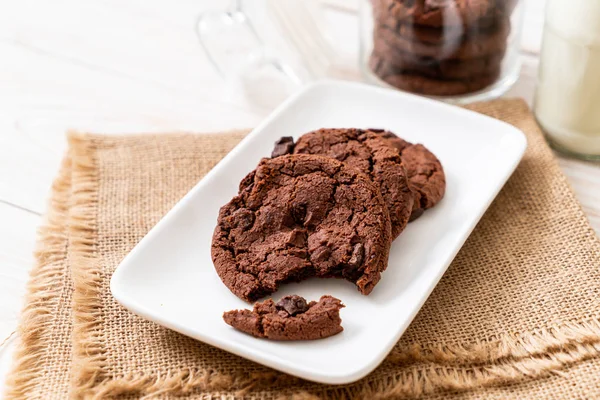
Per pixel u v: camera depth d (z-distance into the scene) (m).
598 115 0.54
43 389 0.44
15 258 0.51
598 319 0.46
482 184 0.52
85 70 0.64
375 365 0.43
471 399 0.44
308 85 0.58
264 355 0.43
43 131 0.59
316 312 0.44
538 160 0.54
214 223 0.50
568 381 0.44
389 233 0.47
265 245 0.47
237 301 0.47
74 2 0.71
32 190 0.55
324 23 0.69
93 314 0.47
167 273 0.48
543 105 0.56
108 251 0.50
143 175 0.55
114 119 0.60
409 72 0.59
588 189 0.54
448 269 0.49
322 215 0.48
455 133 0.55
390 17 0.57
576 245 0.49
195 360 0.45
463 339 0.46
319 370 0.42
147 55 0.66
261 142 0.54
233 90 0.63
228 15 0.69
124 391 0.44
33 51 0.66
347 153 0.51
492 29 0.57
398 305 0.46
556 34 0.53
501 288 0.48
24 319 0.47
